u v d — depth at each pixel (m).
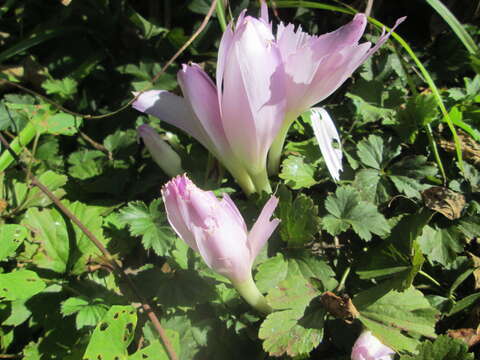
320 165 0.21
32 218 0.19
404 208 0.20
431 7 0.26
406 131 0.22
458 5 0.26
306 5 0.24
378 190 0.20
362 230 0.18
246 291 0.16
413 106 0.21
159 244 0.18
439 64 0.25
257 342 0.17
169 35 0.25
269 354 0.16
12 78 0.25
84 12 0.26
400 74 0.23
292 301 0.16
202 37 0.25
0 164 0.22
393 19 0.26
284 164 0.20
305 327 0.15
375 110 0.22
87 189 0.22
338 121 0.23
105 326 0.16
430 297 0.18
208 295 0.17
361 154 0.21
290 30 0.16
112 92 0.26
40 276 0.18
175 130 0.23
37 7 0.28
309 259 0.18
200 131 0.18
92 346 0.15
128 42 0.26
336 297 0.15
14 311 0.18
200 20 0.25
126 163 0.22
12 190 0.21
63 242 0.19
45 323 0.17
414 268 0.16
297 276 0.17
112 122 0.25
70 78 0.25
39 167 0.23
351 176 0.21
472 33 0.26
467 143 0.22
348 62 0.16
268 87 0.15
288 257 0.18
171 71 0.24
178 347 0.16
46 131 0.22
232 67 0.15
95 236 0.19
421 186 0.20
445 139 0.22
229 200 0.14
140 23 0.25
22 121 0.23
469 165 0.21
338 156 0.18
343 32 0.15
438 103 0.21
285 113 0.17
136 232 0.18
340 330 0.17
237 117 0.16
